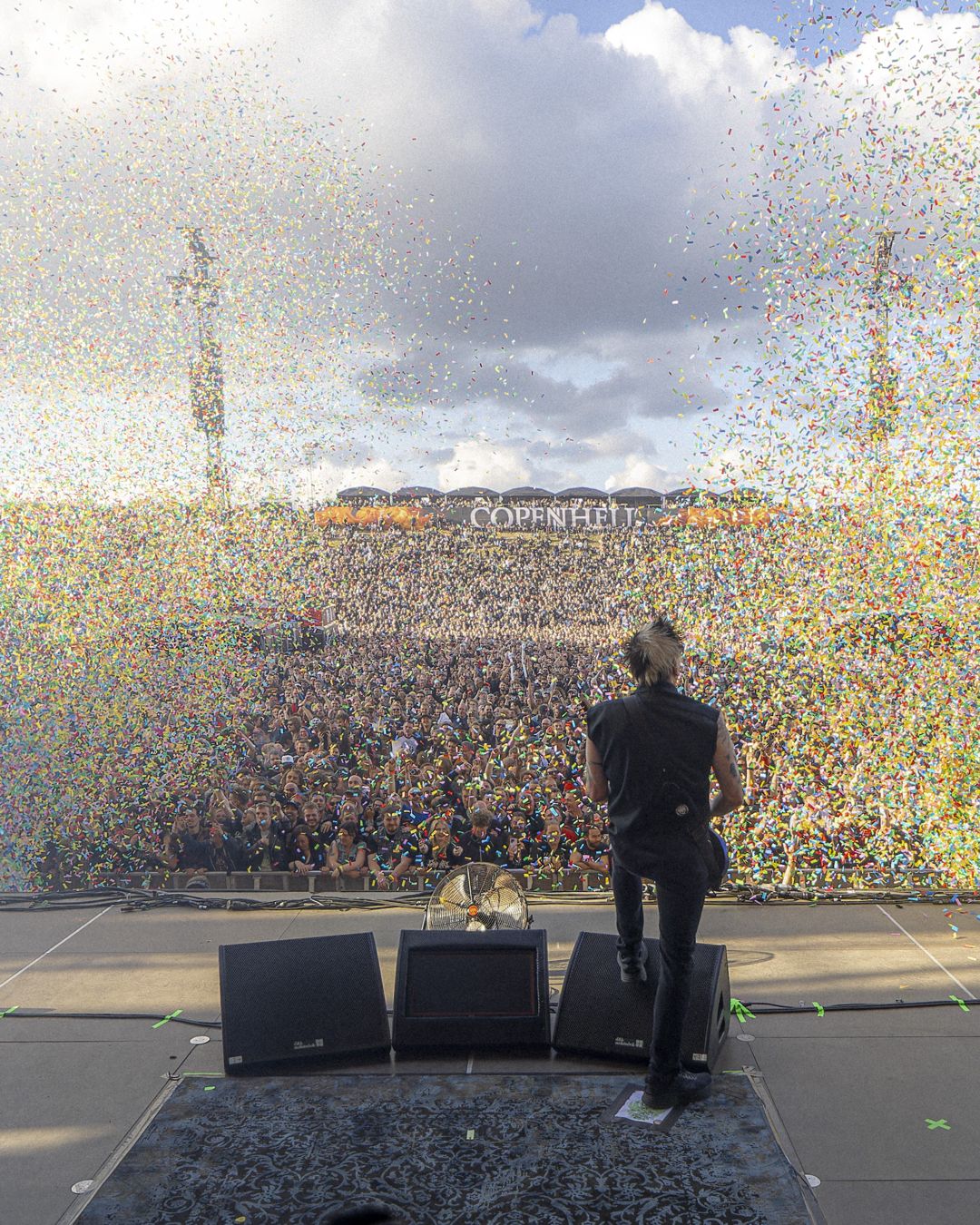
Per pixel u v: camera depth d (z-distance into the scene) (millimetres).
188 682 11773
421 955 3732
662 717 3051
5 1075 3645
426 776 8820
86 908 5961
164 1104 3229
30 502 12156
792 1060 3664
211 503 12883
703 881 3066
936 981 4520
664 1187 2658
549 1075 3400
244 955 3660
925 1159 2955
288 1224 2520
